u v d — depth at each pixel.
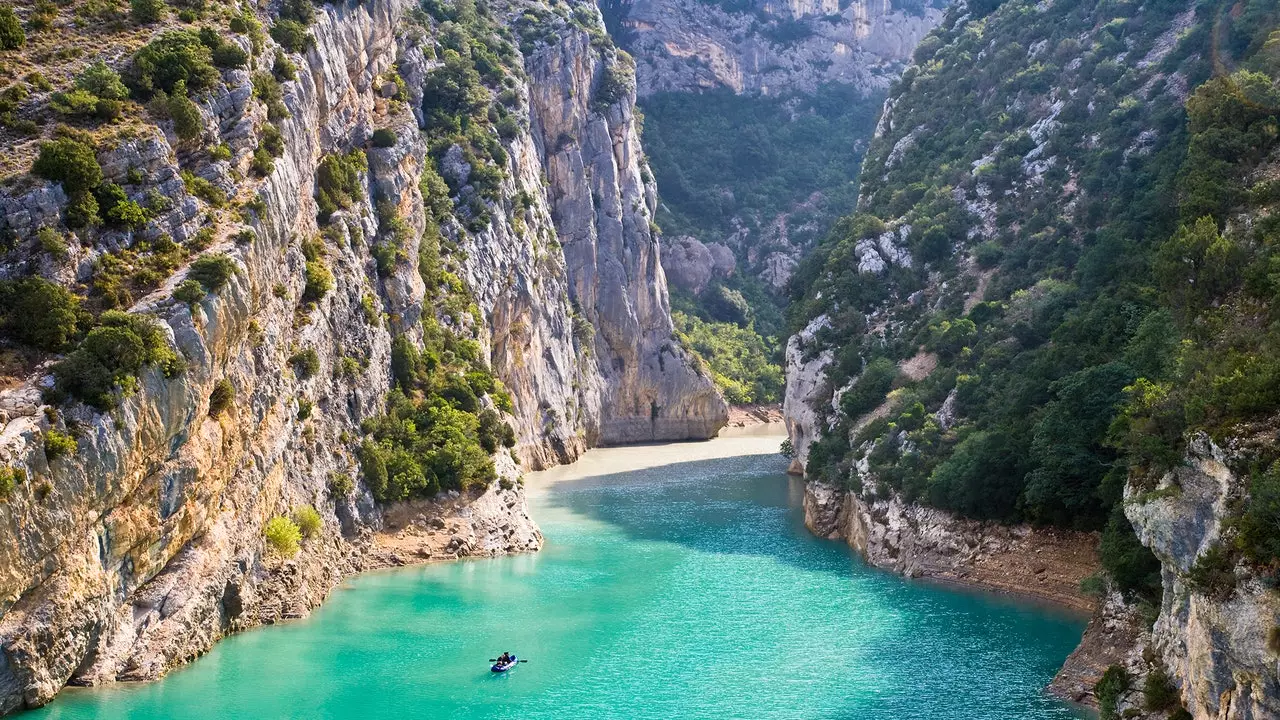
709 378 171.62
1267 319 53.81
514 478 92.88
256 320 67.88
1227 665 38.38
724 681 58.03
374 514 81.31
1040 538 74.00
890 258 112.75
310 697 55.41
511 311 125.62
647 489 117.25
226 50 72.25
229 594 63.56
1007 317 92.38
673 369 168.12
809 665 60.38
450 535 83.62
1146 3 119.50
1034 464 72.81
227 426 62.34
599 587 76.06
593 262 158.88
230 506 63.78
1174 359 56.84
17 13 71.25
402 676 58.50
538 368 134.50
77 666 51.62
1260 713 36.59
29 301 54.44
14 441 47.72
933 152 127.69
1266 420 40.81
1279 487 36.53
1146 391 52.53
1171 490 43.59
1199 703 40.84
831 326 111.50
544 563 82.81
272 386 69.00
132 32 73.31
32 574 48.41
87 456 50.56
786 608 70.94
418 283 95.19
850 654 62.06
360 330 84.69
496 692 56.53
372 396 84.88
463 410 93.12
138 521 54.84
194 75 69.06
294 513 71.50
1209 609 39.03
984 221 109.94
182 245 62.44
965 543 77.19
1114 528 59.50
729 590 75.25
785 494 113.88
